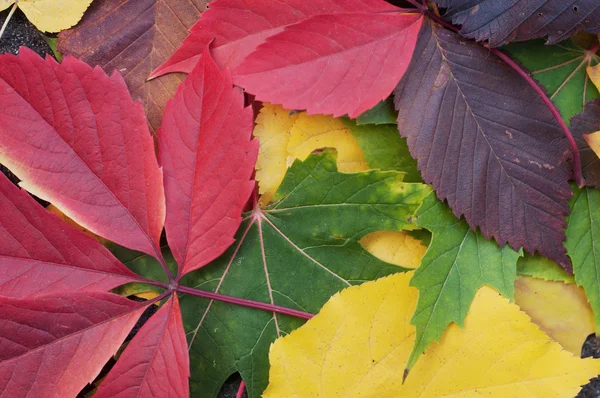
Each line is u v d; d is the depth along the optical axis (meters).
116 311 0.50
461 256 0.51
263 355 0.52
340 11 0.50
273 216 0.52
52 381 0.49
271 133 0.52
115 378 0.50
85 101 0.50
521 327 0.51
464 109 0.51
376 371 0.51
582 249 0.52
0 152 0.49
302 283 0.52
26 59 0.49
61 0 0.52
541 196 0.51
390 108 0.51
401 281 0.51
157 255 0.51
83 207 0.50
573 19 0.50
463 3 0.50
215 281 0.52
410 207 0.51
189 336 0.52
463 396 0.51
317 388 0.51
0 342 0.49
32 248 0.50
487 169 0.51
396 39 0.50
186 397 0.50
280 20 0.50
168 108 0.50
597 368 0.51
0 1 0.52
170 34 0.52
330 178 0.51
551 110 0.51
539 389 0.51
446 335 0.51
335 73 0.50
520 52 0.52
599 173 0.51
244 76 0.50
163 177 0.50
